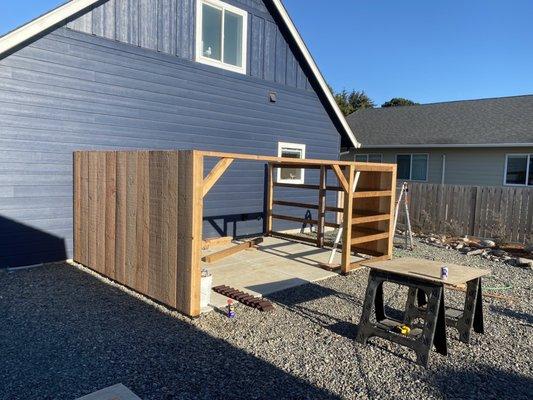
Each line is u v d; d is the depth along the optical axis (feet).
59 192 21.75
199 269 14.94
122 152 17.92
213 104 28.48
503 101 59.06
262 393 10.12
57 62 21.07
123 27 23.53
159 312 15.49
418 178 54.54
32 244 21.07
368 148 58.90
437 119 59.31
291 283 20.07
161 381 10.48
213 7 28.07
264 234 33.09
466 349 13.16
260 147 31.96
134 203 17.29
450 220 35.58
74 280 19.21
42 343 12.50
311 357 12.23
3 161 19.77
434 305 12.07
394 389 10.57
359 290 19.36
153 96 25.13
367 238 23.98
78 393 9.73
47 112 20.93
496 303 17.97
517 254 28.94
